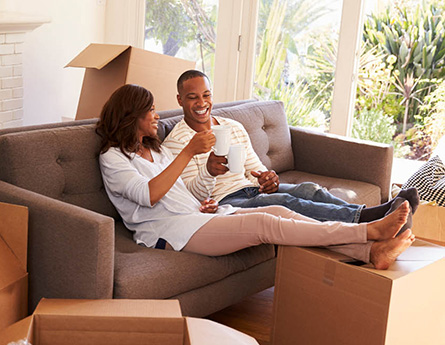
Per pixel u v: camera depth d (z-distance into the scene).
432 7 4.60
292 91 4.53
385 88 4.86
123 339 1.64
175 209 2.37
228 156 2.38
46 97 4.50
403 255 2.13
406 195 2.18
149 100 2.44
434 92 4.71
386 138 4.87
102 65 3.18
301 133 3.59
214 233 2.25
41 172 2.27
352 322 2.00
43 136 2.30
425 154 4.83
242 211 2.42
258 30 4.54
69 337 1.63
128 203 2.41
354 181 3.38
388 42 4.78
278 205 2.42
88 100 3.46
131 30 4.88
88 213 1.95
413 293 1.98
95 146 2.44
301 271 2.14
